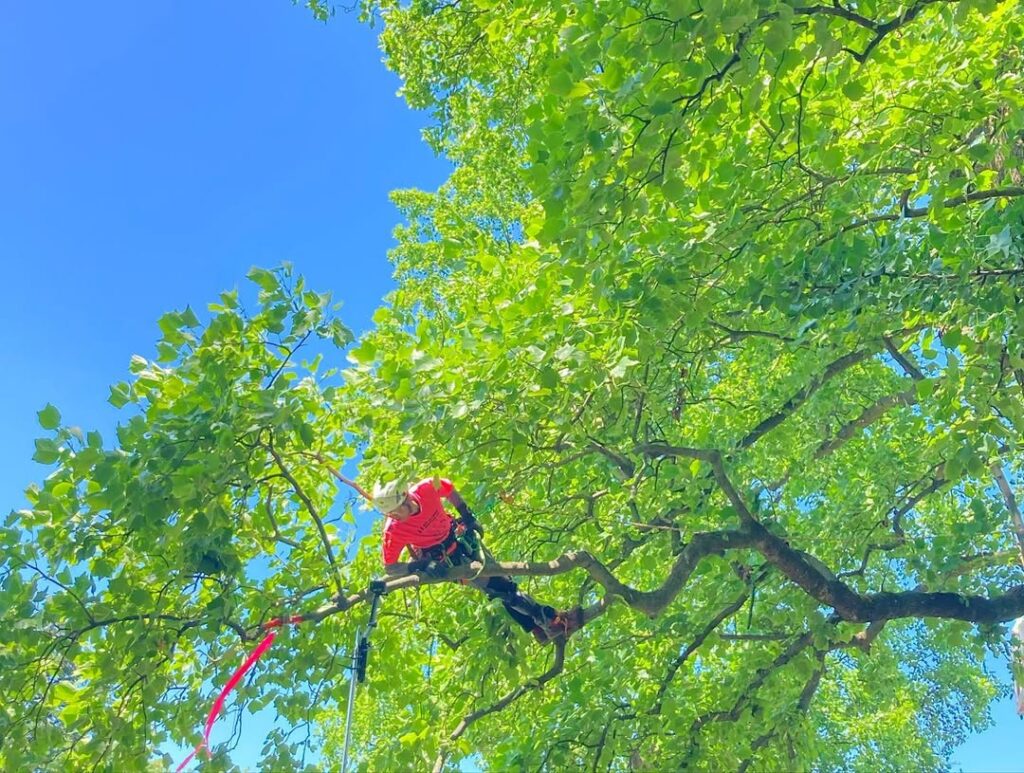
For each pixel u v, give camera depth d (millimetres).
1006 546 9406
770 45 4711
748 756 8844
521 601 7023
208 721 5676
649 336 6410
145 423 5168
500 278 7301
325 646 6559
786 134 6832
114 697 5871
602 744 8102
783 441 9562
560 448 6953
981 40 6605
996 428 6152
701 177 6105
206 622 5555
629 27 4734
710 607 9219
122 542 5477
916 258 6113
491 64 12602
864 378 10961
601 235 5352
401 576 6094
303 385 6039
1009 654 8445
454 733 7594
